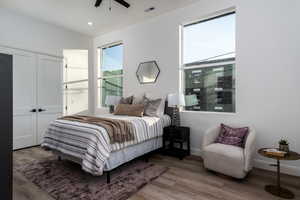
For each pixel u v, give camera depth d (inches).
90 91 204.1
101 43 199.3
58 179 90.0
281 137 98.4
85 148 84.2
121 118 117.7
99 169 78.0
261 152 80.7
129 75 174.6
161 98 142.6
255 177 91.9
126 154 97.1
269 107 102.1
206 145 101.5
